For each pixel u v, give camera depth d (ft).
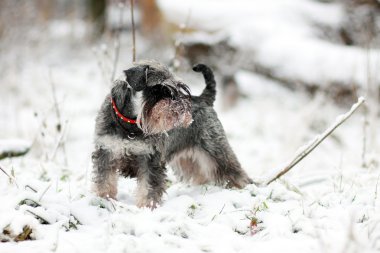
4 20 59.11
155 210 19.38
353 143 39.22
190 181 25.98
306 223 17.87
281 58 49.80
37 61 63.98
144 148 20.79
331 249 15.37
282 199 21.56
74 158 35.32
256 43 52.26
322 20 56.34
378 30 51.13
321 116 42.86
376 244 15.52
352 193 21.27
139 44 70.03
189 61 56.18
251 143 39.96
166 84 20.80
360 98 21.93
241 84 51.06
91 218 18.62
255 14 56.29
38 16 70.23
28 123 42.45
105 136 20.65
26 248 15.55
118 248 15.57
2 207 18.03
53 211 18.15
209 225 17.99
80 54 71.00
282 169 23.20
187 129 23.45
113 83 20.61
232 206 20.34
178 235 17.25
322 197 21.54
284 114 43.78
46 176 24.45
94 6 80.43
